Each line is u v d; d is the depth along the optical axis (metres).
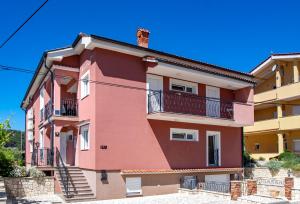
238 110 23.94
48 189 18.88
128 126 19.31
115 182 18.36
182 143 21.84
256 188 18.34
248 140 42.75
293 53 34.50
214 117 22.41
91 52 19.12
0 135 21.50
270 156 36.88
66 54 20.70
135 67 19.98
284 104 36.62
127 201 17.22
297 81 34.41
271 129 36.53
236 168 24.34
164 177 20.31
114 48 18.89
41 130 25.28
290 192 17.67
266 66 37.62
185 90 23.08
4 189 17.80
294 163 28.95
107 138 18.44
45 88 23.58
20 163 24.64
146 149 19.94
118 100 19.09
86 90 20.20
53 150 20.25
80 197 17.34
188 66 20.98
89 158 18.64
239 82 24.19
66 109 21.25
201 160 22.72
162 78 21.75
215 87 24.81
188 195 19.41
